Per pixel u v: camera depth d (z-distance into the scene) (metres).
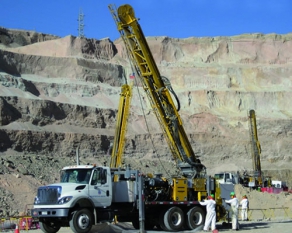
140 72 33.75
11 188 53.28
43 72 104.38
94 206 26.95
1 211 45.88
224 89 126.62
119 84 114.38
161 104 34.09
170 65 131.38
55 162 69.75
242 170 100.44
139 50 33.41
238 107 122.31
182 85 124.94
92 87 106.06
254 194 60.44
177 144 34.22
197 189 31.39
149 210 29.84
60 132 83.88
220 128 112.25
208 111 117.56
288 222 36.72
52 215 26.05
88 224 26.55
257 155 82.31
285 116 123.75
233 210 30.16
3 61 98.00
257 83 131.00
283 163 113.25
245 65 137.12
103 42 124.44
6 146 74.75
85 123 92.75
